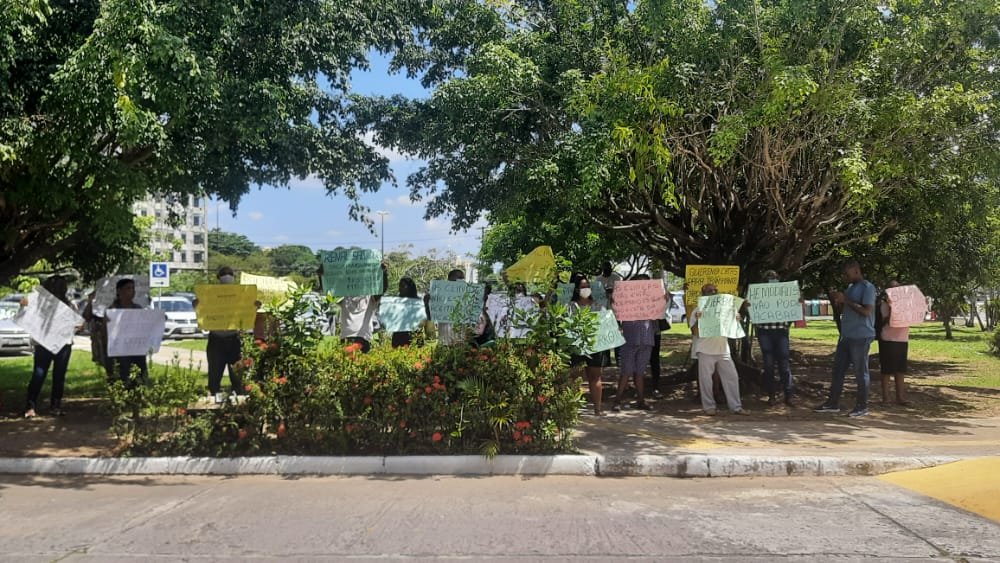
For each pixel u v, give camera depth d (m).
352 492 6.41
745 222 12.09
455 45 12.23
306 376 7.40
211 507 5.98
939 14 9.59
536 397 7.21
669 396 11.42
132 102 7.46
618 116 9.21
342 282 9.92
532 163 10.70
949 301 18.95
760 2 10.02
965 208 11.72
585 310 7.69
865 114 8.98
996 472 6.64
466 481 6.79
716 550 4.89
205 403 8.24
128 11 7.20
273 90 8.97
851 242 13.86
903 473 6.98
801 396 11.45
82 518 5.70
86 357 18.03
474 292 9.41
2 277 10.60
